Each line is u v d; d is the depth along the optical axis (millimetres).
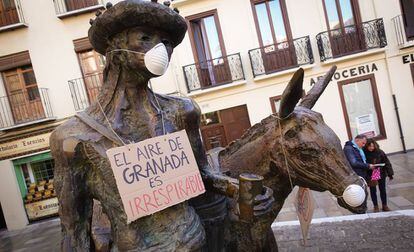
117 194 1138
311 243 4277
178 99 1357
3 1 10695
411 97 10516
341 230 4520
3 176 10719
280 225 5047
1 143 10672
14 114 10805
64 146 1104
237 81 10797
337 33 10734
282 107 1549
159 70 1086
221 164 1862
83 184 1157
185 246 1179
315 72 10812
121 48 1122
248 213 1246
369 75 10648
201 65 11016
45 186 10914
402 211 4777
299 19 10742
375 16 10555
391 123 10648
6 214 10680
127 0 1050
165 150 1222
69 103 10703
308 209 2148
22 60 10664
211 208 1612
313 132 1585
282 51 10859
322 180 1577
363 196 1503
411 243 3838
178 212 1233
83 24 10586
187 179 1261
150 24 1104
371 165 5742
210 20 10945
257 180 1223
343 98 10797
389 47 10516
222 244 1664
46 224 10266
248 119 11125
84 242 1185
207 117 11289
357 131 10867
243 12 10781
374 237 4160
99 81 10742
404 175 7977
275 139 1682
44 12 10617
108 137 1129
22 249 8281
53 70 10656
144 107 1230
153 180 1172
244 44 10859
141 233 1163
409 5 10328
